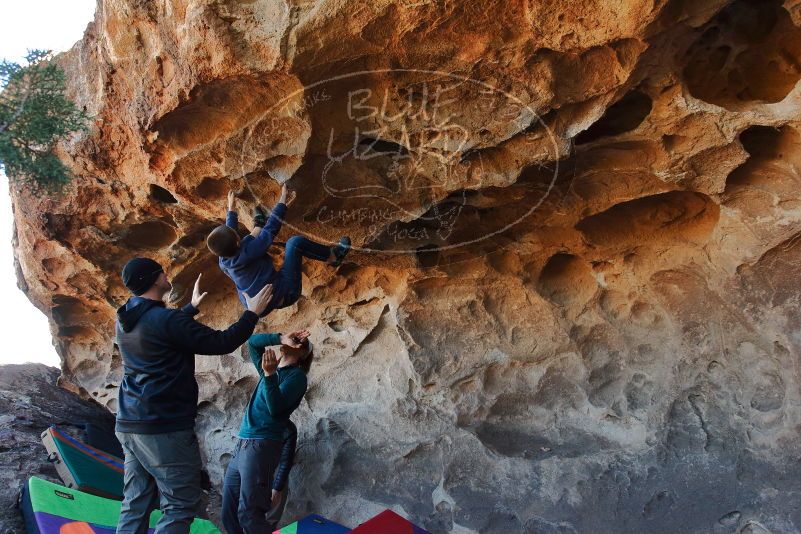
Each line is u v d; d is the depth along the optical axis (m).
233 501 4.35
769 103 3.54
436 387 5.14
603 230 4.61
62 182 3.93
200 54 3.45
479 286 5.03
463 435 5.05
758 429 4.33
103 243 5.18
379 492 5.18
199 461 3.56
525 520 4.73
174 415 3.44
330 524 4.71
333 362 5.50
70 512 4.28
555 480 4.75
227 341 3.35
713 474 4.39
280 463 4.70
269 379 4.11
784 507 4.11
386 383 5.31
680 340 4.63
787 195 3.89
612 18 3.09
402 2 3.17
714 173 3.86
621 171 4.01
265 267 3.51
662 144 3.76
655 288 4.69
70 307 6.23
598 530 4.55
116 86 4.02
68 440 5.11
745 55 3.61
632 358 4.82
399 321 5.12
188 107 3.71
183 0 3.42
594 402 4.90
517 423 5.11
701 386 4.57
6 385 6.71
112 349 6.31
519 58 3.34
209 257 5.29
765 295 4.23
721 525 4.27
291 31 3.27
